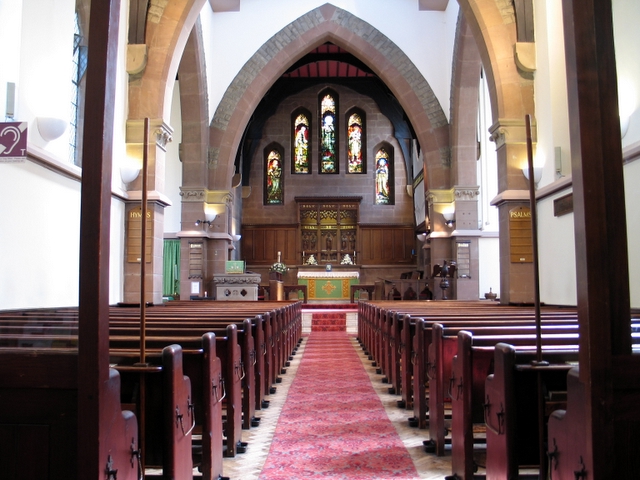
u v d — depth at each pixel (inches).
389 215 1015.6
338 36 732.0
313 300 918.4
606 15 92.4
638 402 86.6
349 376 344.5
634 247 89.2
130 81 448.8
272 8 726.5
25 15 259.0
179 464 128.5
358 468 174.1
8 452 93.1
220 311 323.6
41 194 278.8
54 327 119.3
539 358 124.4
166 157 836.6
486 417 140.0
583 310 88.8
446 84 715.4
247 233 1004.6
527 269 432.1
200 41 656.4
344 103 1039.0
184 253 672.4
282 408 256.4
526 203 435.2
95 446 89.9
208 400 153.6
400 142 1023.6
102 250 92.4
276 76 730.8
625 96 92.4
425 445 191.8
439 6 723.4
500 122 444.5
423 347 221.3
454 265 646.5
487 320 231.8
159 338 164.9
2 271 254.1
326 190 1024.9
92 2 94.3
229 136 711.1
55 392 93.0
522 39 446.3
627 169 91.1
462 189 678.5
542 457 121.1
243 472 171.0
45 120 277.1
